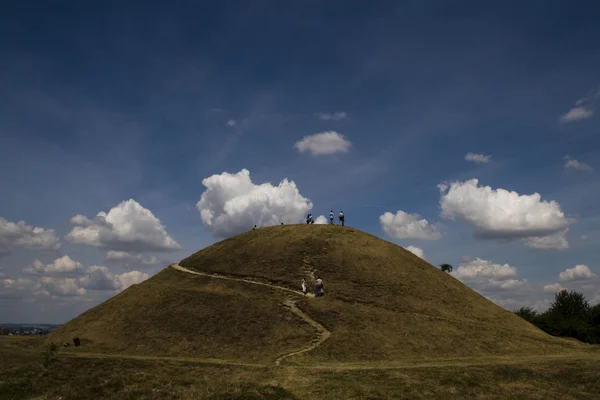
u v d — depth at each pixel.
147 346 41.91
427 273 63.38
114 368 32.19
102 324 49.69
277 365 33.88
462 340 43.53
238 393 25.91
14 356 35.94
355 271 57.94
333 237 67.88
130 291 59.69
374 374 30.23
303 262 59.56
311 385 27.72
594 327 85.56
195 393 26.11
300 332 41.97
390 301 51.50
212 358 37.88
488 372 30.91
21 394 26.53
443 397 25.56
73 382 28.72
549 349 45.28
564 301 97.38
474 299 60.16
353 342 40.19
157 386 27.58
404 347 40.47
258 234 73.44
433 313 50.50
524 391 26.89
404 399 25.17
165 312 48.81
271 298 50.06
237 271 59.97
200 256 70.44
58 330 52.75
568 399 25.70
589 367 32.91
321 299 49.75
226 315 46.22
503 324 52.88
